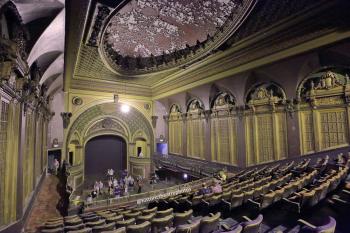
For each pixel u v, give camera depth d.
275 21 8.81
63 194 10.98
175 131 20.00
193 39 12.29
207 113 15.88
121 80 18.42
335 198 5.21
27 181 8.05
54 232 5.69
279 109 11.63
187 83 16.02
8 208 5.83
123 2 6.90
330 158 9.63
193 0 9.30
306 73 10.20
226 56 12.15
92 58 12.55
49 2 5.16
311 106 10.42
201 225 4.43
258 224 3.92
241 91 13.00
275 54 9.80
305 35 8.56
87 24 7.85
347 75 9.18
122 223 5.46
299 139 10.74
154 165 20.50
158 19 11.01
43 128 13.12
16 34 5.09
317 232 2.99
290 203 5.19
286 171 9.58
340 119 9.51
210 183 11.23
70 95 17.72
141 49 14.21
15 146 6.36
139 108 20.64
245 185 8.11
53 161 17.25
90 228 5.16
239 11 8.41
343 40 7.68
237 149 13.66
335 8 7.12
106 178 20.77
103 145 22.77
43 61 9.02
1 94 5.05
